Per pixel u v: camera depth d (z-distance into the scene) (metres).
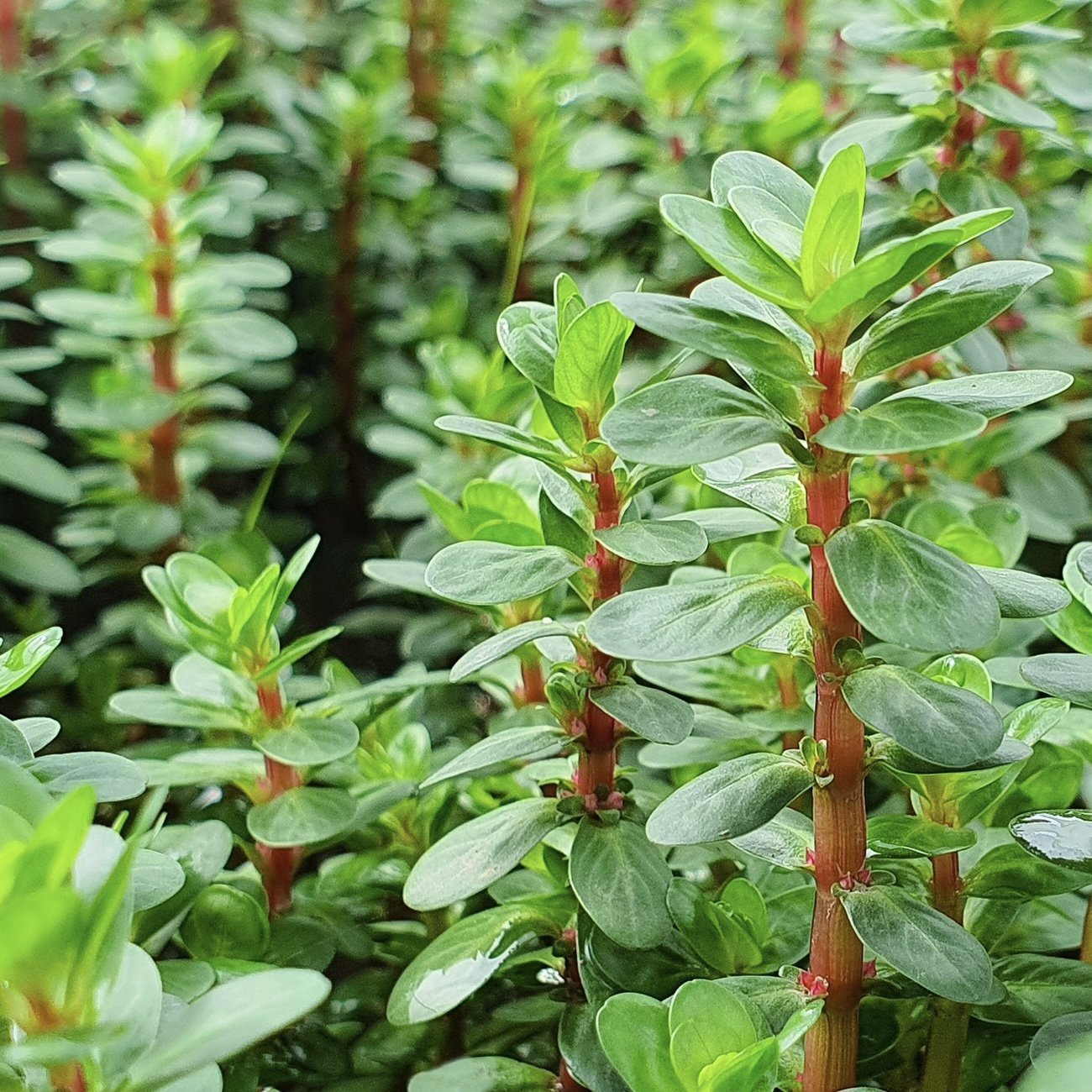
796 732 0.33
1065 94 0.37
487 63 0.54
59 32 0.64
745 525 0.30
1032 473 0.40
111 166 0.42
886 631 0.27
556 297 0.30
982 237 0.35
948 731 0.27
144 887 0.29
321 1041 0.32
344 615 0.53
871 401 0.30
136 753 0.36
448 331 0.52
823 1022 0.29
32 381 0.56
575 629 0.30
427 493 0.33
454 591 0.29
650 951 0.30
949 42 0.35
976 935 0.31
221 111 0.65
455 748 0.35
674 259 0.47
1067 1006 0.30
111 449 0.45
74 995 0.26
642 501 0.32
